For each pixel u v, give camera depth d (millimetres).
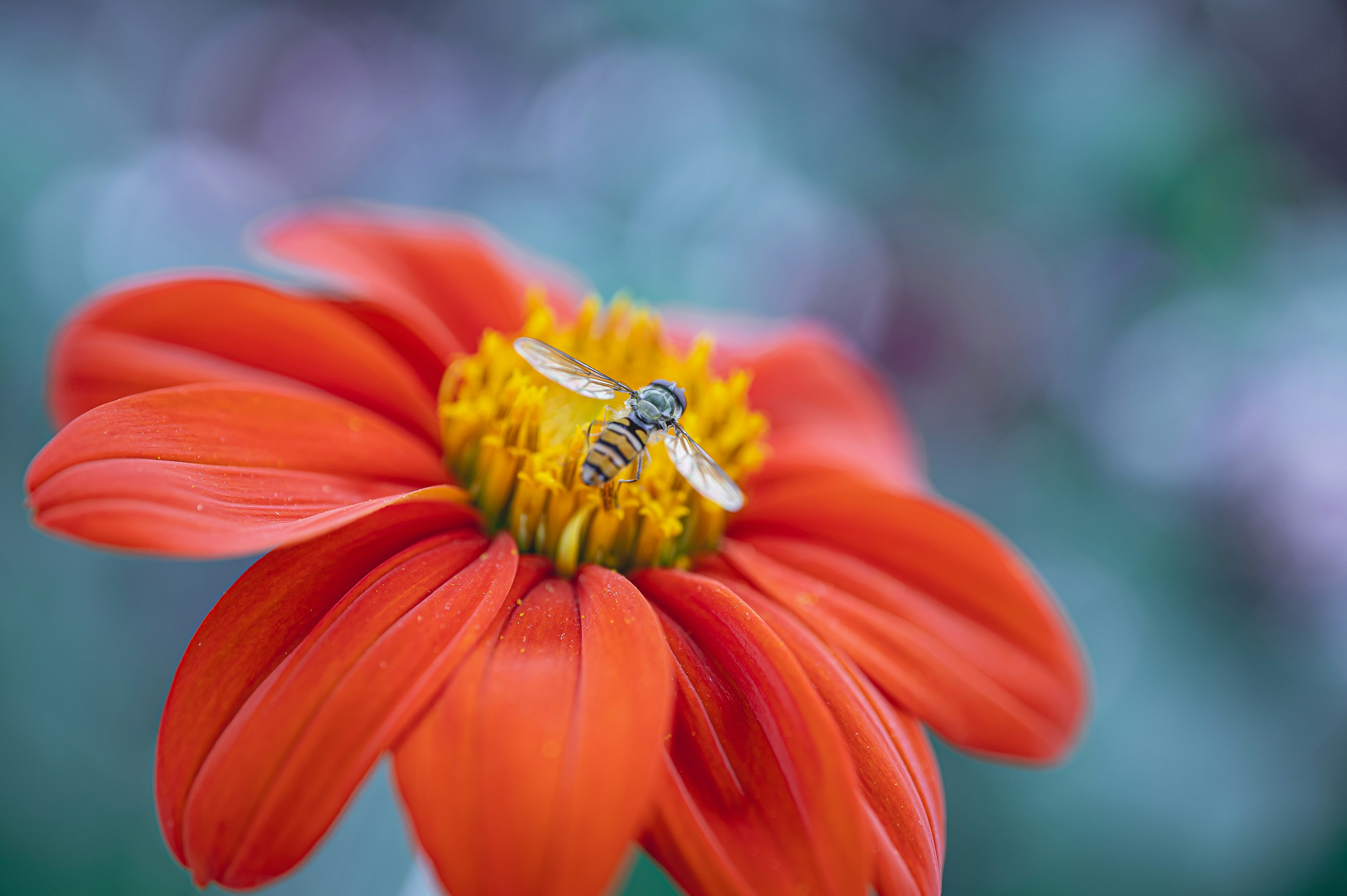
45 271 219
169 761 147
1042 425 270
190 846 144
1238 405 240
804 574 174
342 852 185
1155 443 248
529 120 281
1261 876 216
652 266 237
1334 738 222
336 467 160
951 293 277
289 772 145
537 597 159
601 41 285
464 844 142
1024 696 172
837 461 186
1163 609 231
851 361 206
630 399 171
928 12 290
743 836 150
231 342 170
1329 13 303
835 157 279
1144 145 260
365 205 275
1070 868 215
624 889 201
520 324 187
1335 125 308
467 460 168
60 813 199
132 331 168
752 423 178
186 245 236
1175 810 218
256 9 308
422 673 148
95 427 150
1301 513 230
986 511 248
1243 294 257
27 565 208
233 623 151
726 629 159
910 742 163
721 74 277
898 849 153
